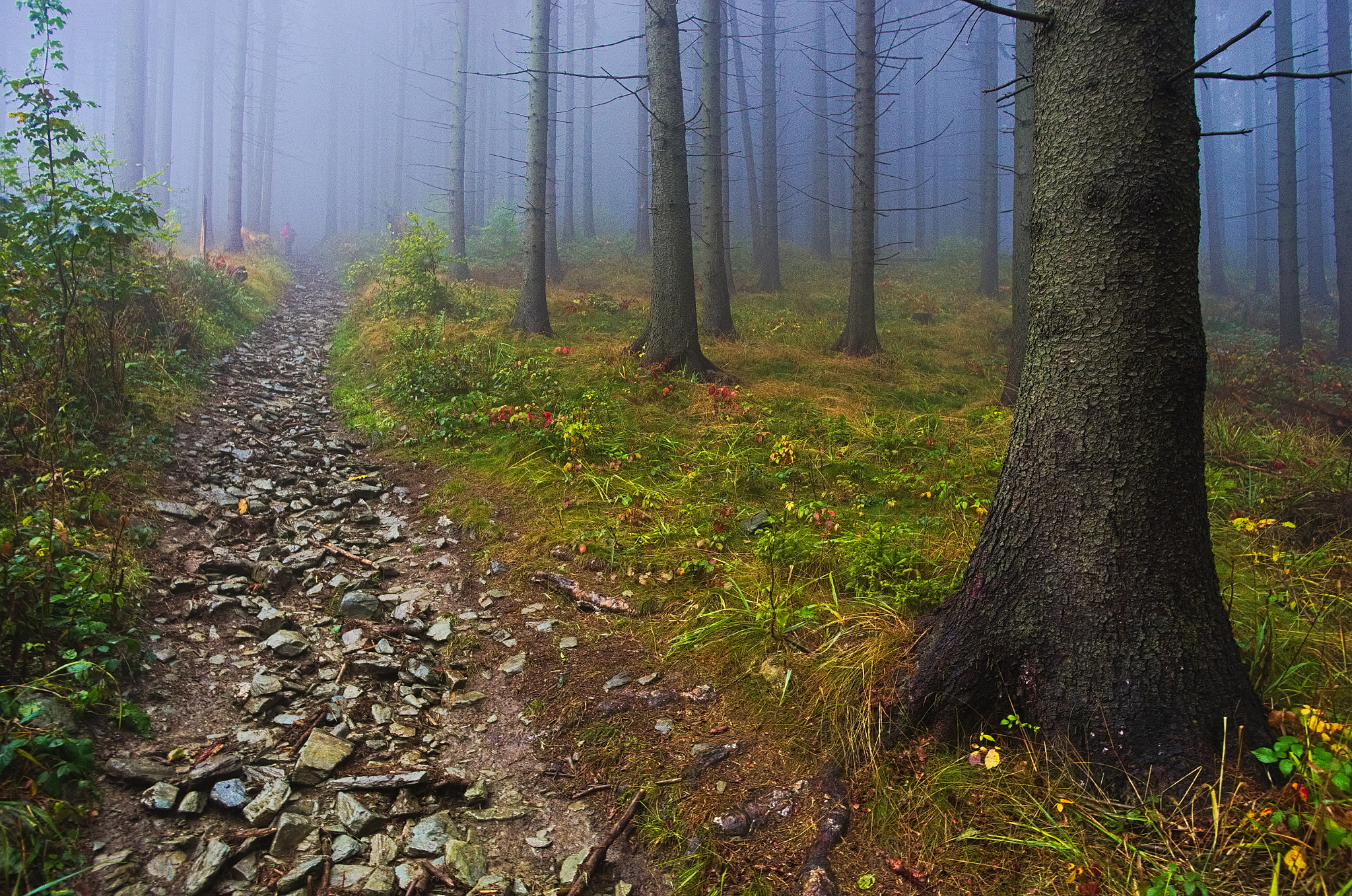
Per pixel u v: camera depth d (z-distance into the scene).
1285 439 7.04
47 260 5.47
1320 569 4.22
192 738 3.08
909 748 2.96
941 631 3.19
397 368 9.24
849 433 7.16
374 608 4.32
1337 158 15.59
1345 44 15.90
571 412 7.11
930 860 2.53
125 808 2.61
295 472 6.42
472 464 6.56
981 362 11.47
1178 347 2.75
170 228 8.00
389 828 2.78
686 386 8.55
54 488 4.38
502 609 4.46
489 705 3.62
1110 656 2.72
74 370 5.77
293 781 2.90
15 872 2.19
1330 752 2.29
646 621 4.23
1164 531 2.75
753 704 3.43
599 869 2.69
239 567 4.52
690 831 2.82
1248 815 2.27
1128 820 2.45
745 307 16.28
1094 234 2.83
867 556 4.26
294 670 3.68
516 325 11.77
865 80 11.48
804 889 2.47
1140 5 2.76
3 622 2.97
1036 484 2.98
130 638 3.41
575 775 3.15
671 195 9.11
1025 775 2.72
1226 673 2.67
